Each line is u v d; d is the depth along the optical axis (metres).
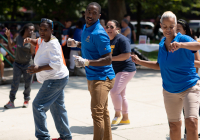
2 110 5.55
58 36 9.73
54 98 3.57
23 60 5.64
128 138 4.07
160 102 6.25
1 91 7.41
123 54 4.36
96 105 3.33
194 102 3.04
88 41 3.30
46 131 3.46
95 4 3.29
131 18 34.75
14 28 10.70
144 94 7.06
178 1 23.06
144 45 10.90
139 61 3.51
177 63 3.11
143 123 4.78
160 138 4.07
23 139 4.01
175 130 3.31
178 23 3.74
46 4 20.11
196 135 2.99
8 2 21.30
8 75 8.94
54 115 3.75
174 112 3.26
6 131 4.34
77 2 20.64
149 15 24.75
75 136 4.14
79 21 9.54
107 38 3.26
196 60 3.37
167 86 3.25
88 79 3.45
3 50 8.71
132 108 5.75
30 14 31.75
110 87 3.45
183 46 2.80
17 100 6.38
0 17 23.67
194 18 33.34
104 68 3.39
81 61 3.10
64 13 21.20
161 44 3.28
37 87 7.89
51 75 3.49
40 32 3.43
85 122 4.82
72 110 5.55
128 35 9.96
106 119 3.58
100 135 3.35
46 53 3.45
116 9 15.66
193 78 3.13
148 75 10.11
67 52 9.72
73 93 7.15
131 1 21.83
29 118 5.02
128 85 8.27
